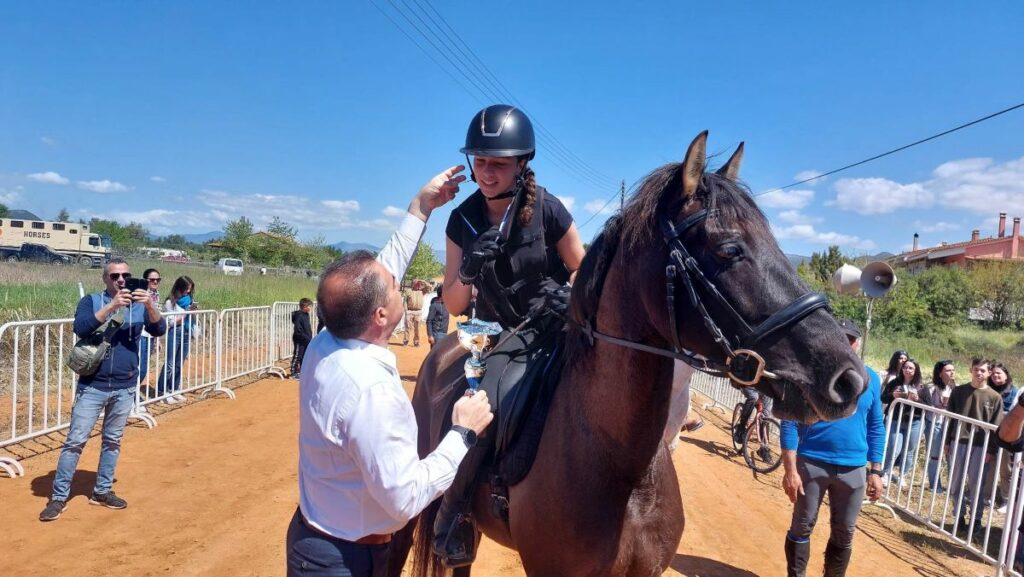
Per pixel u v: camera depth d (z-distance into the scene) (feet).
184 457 23.21
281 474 21.90
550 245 9.94
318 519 6.89
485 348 9.53
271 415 30.35
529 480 8.32
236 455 23.80
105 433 18.26
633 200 7.36
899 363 28.30
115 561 15.02
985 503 24.11
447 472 6.86
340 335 6.74
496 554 17.07
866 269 27.96
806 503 14.92
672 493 8.57
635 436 7.49
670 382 7.45
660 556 8.27
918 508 22.68
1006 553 17.80
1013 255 167.63
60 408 23.24
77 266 95.66
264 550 16.01
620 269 7.39
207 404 32.12
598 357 7.75
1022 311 112.27
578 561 7.89
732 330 6.38
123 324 18.10
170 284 72.13
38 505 17.97
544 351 9.36
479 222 10.16
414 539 12.57
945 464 29.48
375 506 6.79
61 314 38.73
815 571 17.71
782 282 6.33
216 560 15.34
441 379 10.84
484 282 10.00
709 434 35.68
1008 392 25.72
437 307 44.06
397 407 6.45
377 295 6.71
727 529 20.36
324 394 6.59
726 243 6.40
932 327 100.37
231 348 37.27
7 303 40.37
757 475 28.12
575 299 8.14
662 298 6.87
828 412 5.98
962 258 154.40
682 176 6.75
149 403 29.96
